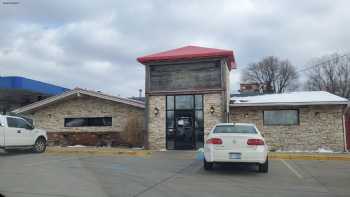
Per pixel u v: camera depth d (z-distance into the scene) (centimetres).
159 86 2208
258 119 2198
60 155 1783
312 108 2139
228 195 834
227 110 2152
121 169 1264
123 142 2427
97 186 927
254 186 955
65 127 2567
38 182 973
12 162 1446
